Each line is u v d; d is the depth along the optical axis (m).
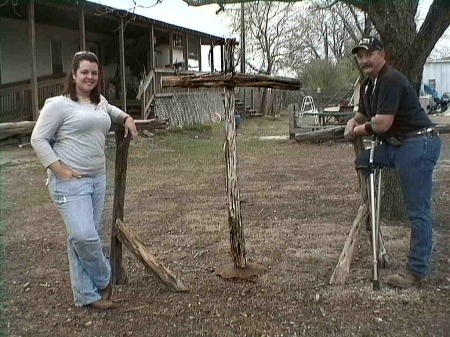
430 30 5.02
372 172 3.87
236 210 4.10
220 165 10.77
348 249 4.07
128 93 21.38
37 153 3.19
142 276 4.14
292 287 3.85
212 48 6.05
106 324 3.26
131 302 3.61
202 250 4.85
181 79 3.99
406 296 3.62
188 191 7.91
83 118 3.25
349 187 7.91
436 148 3.74
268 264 4.38
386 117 3.60
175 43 25.05
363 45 3.65
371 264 4.29
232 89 3.98
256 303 3.57
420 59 5.13
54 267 4.37
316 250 4.75
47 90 15.95
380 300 3.56
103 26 19.23
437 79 30.94
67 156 3.27
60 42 18.98
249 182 8.61
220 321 3.29
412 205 3.76
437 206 6.32
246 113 26.47
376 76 3.72
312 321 3.28
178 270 4.30
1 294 3.74
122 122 3.70
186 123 20.91
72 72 3.33
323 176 9.11
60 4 14.33
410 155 3.68
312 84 32.66
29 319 3.33
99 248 3.40
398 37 5.09
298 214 6.20
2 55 16.31
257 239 5.14
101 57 21.42
